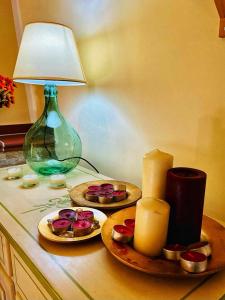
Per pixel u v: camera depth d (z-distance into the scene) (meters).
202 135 0.75
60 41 0.92
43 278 0.49
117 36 0.97
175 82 0.80
